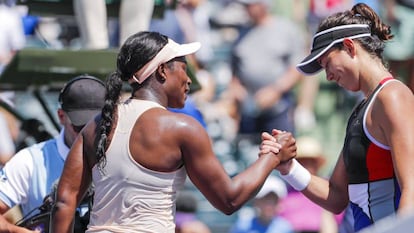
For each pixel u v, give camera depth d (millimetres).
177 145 12578
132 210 12555
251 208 25500
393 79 13109
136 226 12539
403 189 12453
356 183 13359
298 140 26141
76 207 13070
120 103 12859
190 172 12734
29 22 25344
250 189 12984
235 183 12875
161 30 28516
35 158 15695
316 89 28812
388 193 13070
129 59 12773
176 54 12875
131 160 12547
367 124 13055
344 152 13516
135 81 12836
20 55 17906
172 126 12578
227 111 28500
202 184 12734
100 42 18984
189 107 21000
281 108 28562
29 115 22750
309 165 25094
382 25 13516
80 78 15523
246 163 27828
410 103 12820
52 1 19016
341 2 29062
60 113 15711
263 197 23922
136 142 12570
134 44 12789
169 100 12945
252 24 28875
